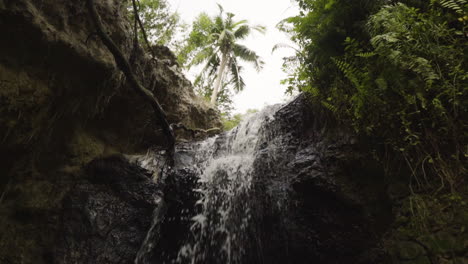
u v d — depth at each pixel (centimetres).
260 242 400
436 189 243
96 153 489
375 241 284
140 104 560
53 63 343
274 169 445
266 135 543
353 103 304
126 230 418
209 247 455
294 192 376
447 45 242
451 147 238
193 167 601
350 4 320
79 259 359
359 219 301
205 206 521
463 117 228
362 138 315
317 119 411
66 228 381
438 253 224
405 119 252
